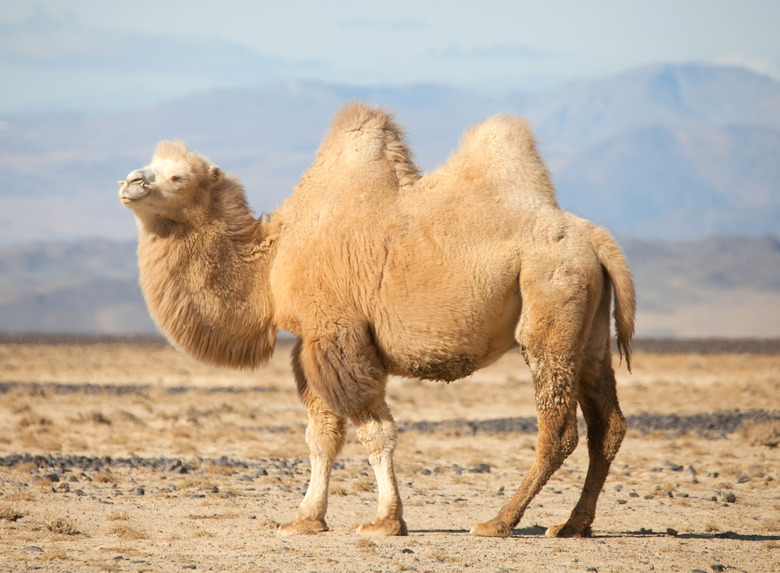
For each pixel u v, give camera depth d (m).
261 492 44.91
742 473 52.84
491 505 42.06
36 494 42.44
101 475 47.53
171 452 62.16
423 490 46.34
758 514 40.00
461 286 32.91
